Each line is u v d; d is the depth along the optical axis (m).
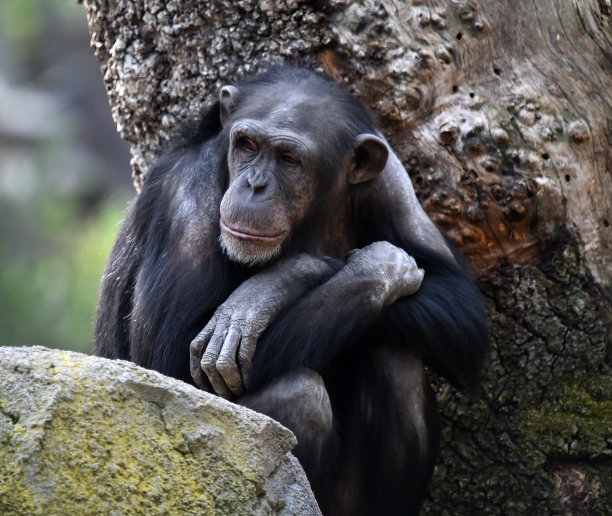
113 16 11.37
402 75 10.62
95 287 31.41
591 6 11.21
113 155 47.50
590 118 11.01
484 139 10.71
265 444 6.58
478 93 10.86
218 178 9.41
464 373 9.49
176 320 8.91
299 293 8.89
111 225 33.56
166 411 6.41
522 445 10.78
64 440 6.02
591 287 10.98
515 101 10.84
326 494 9.00
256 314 8.59
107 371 6.36
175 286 9.03
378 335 9.38
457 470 10.84
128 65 11.26
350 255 9.23
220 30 10.76
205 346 8.54
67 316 31.03
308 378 8.51
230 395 8.55
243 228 8.71
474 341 9.45
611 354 11.00
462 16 10.85
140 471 6.14
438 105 10.79
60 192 43.06
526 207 10.70
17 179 42.53
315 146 9.07
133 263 9.81
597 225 11.05
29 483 5.81
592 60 11.17
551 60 11.09
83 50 50.16
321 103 9.34
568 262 10.87
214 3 10.73
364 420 9.40
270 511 6.44
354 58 10.61
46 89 49.28
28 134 45.53
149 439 6.27
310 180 9.07
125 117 11.49
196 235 9.16
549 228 10.85
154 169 10.05
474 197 10.71
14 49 49.97
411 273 9.22
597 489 10.76
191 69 10.91
